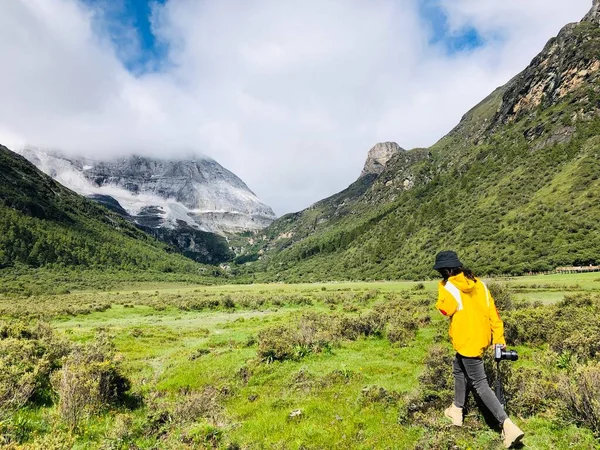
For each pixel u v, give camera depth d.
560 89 165.00
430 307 30.25
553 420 6.70
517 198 119.06
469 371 6.09
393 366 12.67
